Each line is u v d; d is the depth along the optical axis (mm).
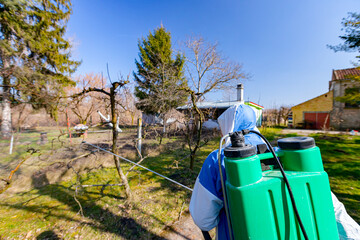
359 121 16906
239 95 16391
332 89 19234
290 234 820
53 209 3312
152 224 2801
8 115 7484
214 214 1054
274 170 971
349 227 1097
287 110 25219
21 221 2959
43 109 9039
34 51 11125
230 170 843
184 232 2617
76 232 2650
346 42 6586
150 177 4773
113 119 3188
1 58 9758
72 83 12766
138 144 6812
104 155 6773
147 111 10961
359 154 6836
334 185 4016
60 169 5270
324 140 10398
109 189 4090
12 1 9711
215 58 13117
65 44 12516
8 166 5441
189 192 3852
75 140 9477
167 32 16062
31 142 8469
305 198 847
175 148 7895
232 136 927
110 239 2494
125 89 3816
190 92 4410
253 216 792
